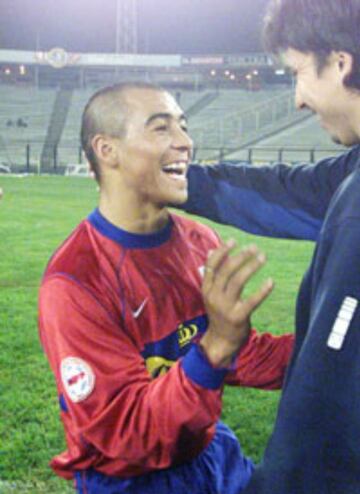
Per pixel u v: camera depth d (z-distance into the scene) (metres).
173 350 1.96
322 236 1.42
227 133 37.59
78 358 1.72
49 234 12.92
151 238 1.96
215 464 2.11
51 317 1.78
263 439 4.28
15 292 8.23
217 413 1.66
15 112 42.16
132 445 1.63
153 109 1.83
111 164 1.89
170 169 1.87
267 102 39.59
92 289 1.84
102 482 1.94
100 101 1.87
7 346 6.06
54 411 4.62
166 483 1.98
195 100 43.94
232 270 1.42
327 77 1.38
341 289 1.32
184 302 1.98
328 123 1.46
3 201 18.19
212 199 2.28
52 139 39.00
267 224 2.23
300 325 1.52
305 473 1.37
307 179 2.19
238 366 2.25
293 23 1.38
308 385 1.35
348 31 1.32
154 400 1.57
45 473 3.74
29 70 46.53
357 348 1.31
